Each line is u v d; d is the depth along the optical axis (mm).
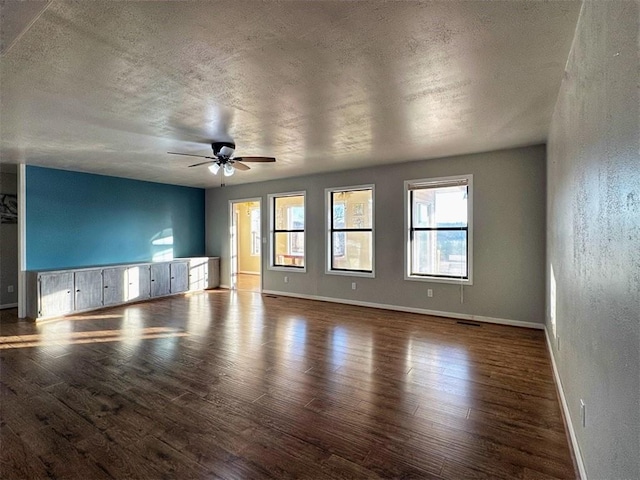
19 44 1995
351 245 6289
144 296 6566
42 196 5637
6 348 3910
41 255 5605
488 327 4664
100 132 3750
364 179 5961
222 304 6270
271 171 6258
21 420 2424
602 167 1428
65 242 5914
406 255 5539
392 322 4949
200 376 3143
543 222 4512
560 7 1720
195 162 5324
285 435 2242
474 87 2654
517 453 2055
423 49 2105
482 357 3574
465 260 5125
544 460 1990
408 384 2959
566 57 2205
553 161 3379
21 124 3463
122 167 5719
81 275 5617
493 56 2191
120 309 5867
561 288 2789
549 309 3832
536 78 2504
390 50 2115
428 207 5422
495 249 4836
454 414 2482
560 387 2713
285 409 2561
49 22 1782
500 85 2619
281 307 6000
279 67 2322
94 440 2193
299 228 7156
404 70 2377
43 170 5648
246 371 3248
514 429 2297
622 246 1161
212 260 7980
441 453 2059
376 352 3736
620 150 1176
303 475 1882
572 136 2191
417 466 1948
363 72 2402
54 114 3184
